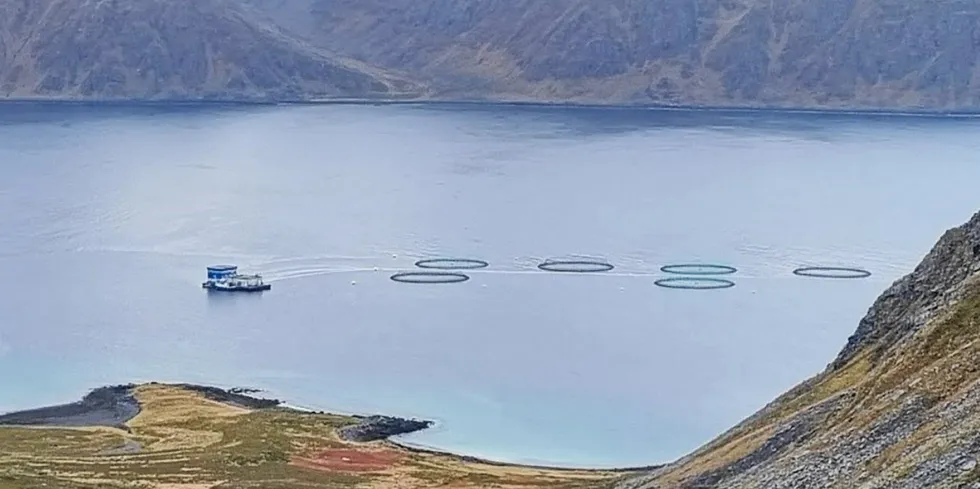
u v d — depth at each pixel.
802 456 84.12
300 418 175.00
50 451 154.38
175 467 145.25
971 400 75.00
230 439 160.62
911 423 78.62
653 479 105.75
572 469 149.00
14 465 145.88
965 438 68.81
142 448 156.12
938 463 68.00
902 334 102.75
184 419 173.50
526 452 160.12
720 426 173.38
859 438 80.38
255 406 185.75
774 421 103.88
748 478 87.44
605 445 163.62
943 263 106.62
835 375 106.25
